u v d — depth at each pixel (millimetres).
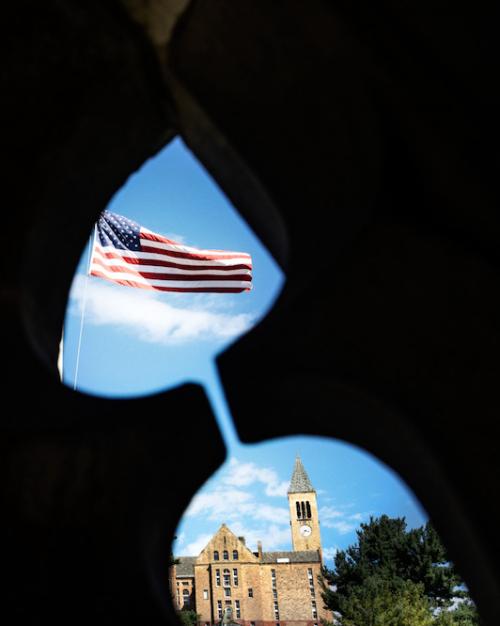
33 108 4145
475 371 3580
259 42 4367
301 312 3805
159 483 3482
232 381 3734
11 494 3271
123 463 3402
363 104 4125
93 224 4984
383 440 3928
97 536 3207
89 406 3561
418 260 3863
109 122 4492
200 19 4262
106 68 4320
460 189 3961
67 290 4883
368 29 4090
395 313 3748
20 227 3916
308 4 4090
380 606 47000
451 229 3947
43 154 4074
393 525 57781
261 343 3754
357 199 4121
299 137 4367
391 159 4090
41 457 3367
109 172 4875
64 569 3125
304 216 4254
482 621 3820
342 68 4188
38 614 3029
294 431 4258
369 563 56156
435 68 4113
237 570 135625
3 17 4164
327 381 3660
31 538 3189
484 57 4074
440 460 3387
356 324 3746
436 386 3561
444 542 3848
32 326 3973
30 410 3496
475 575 3625
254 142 4438
